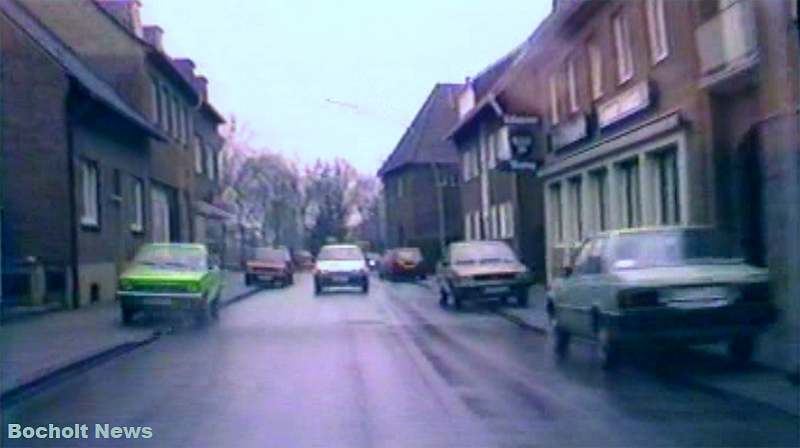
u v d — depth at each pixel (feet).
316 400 40.40
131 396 42.57
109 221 110.73
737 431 32.45
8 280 89.71
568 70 99.96
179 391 43.83
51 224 96.07
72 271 96.58
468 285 97.50
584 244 54.13
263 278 165.07
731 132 63.82
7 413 38.24
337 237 374.63
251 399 40.98
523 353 57.31
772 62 54.13
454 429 33.53
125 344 63.52
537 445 30.68
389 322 83.20
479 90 157.89
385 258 201.77
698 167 66.08
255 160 328.29
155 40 159.33
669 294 44.42
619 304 44.86
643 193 76.64
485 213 152.25
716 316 44.34
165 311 83.05
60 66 95.91
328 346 62.69
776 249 52.70
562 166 102.27
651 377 45.88
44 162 96.07
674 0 69.05
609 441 31.14
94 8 130.21
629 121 79.87
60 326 78.79
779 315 47.19
